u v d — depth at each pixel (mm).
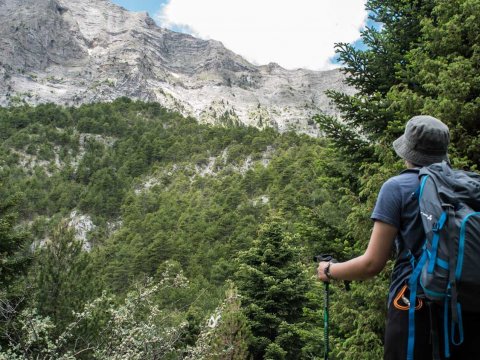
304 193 75938
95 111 189875
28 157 151000
